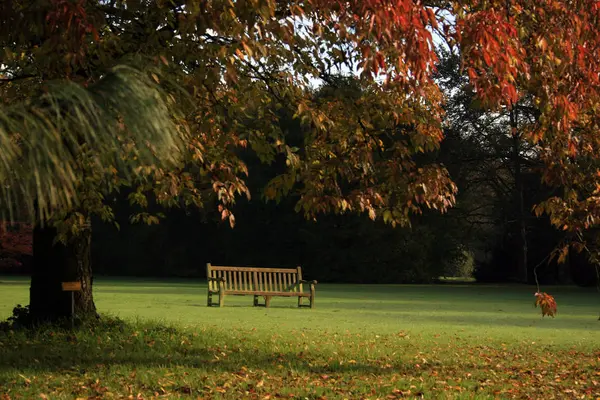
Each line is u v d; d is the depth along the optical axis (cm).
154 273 5272
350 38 784
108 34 966
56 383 794
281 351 1102
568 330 1559
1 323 1229
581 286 4047
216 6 742
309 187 977
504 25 802
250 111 1167
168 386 792
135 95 489
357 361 1029
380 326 1579
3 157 434
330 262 4734
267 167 4828
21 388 758
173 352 1048
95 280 4228
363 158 1023
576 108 909
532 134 977
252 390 785
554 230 4384
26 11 670
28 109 472
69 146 526
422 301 2548
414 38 728
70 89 469
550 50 895
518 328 1590
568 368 998
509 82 860
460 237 4716
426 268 4691
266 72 1115
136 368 897
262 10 721
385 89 945
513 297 2869
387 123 1073
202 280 4394
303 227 4828
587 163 978
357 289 3528
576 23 884
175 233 5194
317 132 1073
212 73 846
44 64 809
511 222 4550
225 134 1079
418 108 1087
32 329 1188
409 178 1016
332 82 1133
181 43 864
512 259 4816
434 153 4366
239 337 1252
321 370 939
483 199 4997
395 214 1029
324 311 2023
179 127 893
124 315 1770
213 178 1042
